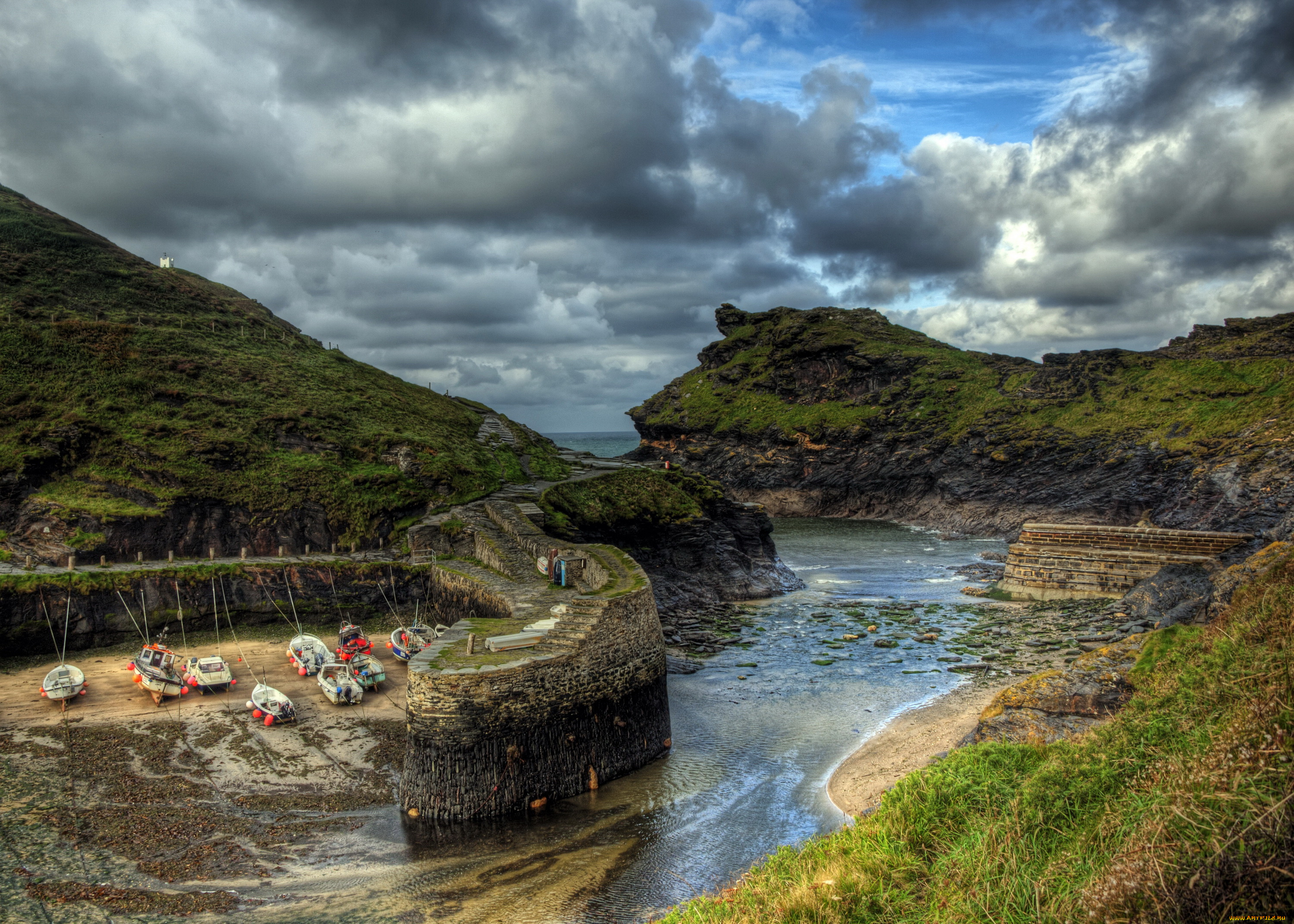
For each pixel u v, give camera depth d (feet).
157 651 111.45
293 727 95.81
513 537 157.89
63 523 137.69
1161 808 32.30
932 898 36.96
